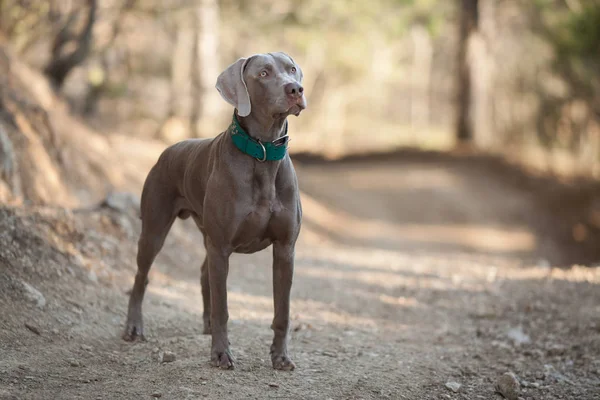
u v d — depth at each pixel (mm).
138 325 5766
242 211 4926
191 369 5000
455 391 5230
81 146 11422
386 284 9820
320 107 59469
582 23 24953
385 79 57500
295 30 40688
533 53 48906
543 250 17969
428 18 40250
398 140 55156
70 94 15266
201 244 10336
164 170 5699
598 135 44250
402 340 6723
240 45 46312
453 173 29703
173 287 7746
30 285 6035
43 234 6859
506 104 59094
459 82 37312
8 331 5289
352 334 6723
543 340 6820
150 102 37062
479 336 7043
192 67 29906
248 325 6547
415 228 19828
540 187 29484
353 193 24172
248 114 4781
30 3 13531
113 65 18703
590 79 28828
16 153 8695
